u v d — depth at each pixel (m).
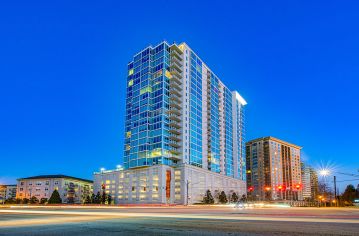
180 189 117.94
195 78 141.50
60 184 166.50
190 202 118.94
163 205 91.38
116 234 12.75
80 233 13.20
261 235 12.09
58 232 13.65
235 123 171.88
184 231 13.78
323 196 133.12
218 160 147.88
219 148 151.62
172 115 127.75
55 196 132.38
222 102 162.88
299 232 13.08
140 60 135.75
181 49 138.62
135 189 121.00
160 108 124.19
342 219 21.94
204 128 142.00
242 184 167.00
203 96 146.00
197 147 133.88
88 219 22.75
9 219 23.16
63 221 20.59
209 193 125.12
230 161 159.75
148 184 117.44
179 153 125.75
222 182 144.38
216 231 13.65
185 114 130.75
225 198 133.50
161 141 119.56
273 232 13.11
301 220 20.69
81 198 180.88
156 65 131.75
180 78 134.75
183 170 118.88
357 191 130.75
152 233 13.06
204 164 137.12
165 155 119.62
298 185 89.25
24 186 172.00
